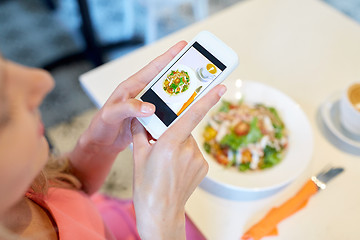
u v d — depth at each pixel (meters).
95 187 0.61
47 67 1.45
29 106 0.27
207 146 0.58
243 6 0.83
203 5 1.47
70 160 0.56
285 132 0.60
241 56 0.73
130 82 0.43
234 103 0.63
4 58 0.26
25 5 1.72
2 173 0.25
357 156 0.60
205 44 0.43
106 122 0.44
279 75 0.70
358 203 0.55
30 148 0.26
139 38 1.60
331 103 0.66
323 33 0.78
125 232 0.66
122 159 1.07
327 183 0.56
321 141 0.62
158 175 0.36
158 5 1.32
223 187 0.55
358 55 0.74
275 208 0.53
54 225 0.44
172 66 0.43
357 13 1.72
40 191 0.45
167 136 0.36
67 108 1.33
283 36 0.77
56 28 1.63
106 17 1.69
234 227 0.53
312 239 0.52
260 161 0.57
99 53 1.49
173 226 0.38
